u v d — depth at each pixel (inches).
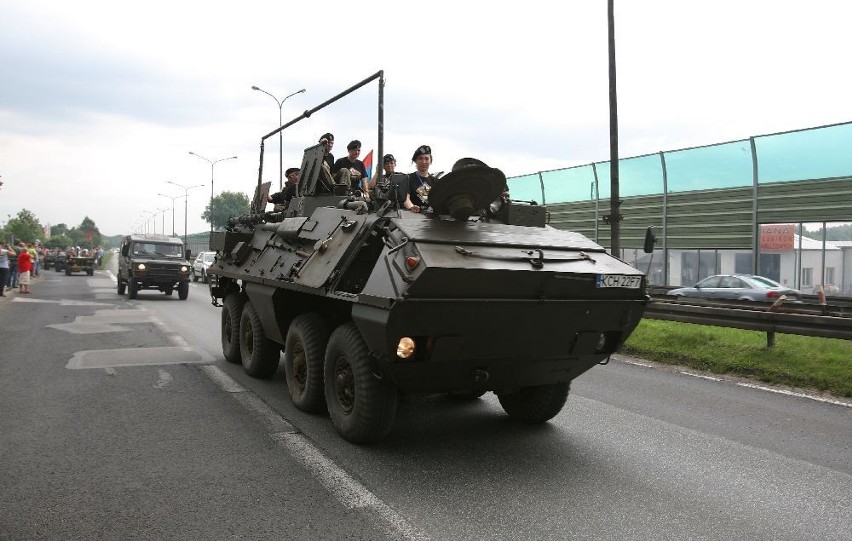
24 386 281.6
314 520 148.1
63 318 563.2
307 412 241.6
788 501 166.6
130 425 222.5
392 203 212.7
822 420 245.6
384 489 168.6
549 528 147.1
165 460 187.0
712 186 744.3
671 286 753.6
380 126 243.1
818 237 780.0
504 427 231.3
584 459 196.9
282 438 210.2
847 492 173.3
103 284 1158.3
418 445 207.6
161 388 281.6
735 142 716.7
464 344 184.7
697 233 762.2
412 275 171.6
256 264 294.4
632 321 210.4
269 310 267.3
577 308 193.8
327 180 298.5
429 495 165.0
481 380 198.4
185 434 213.0
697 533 146.5
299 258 247.6
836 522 154.1
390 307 169.8
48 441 202.8
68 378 300.0
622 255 871.7
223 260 355.6
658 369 349.1
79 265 1553.9
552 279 184.7
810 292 757.9
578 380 319.0
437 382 195.9
